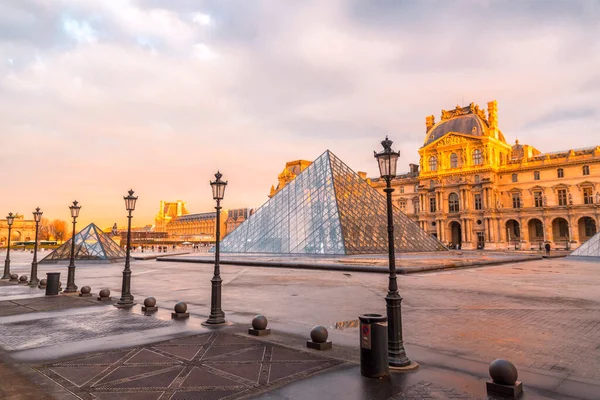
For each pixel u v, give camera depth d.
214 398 7.64
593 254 56.66
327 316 15.58
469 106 117.81
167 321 14.77
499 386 7.69
